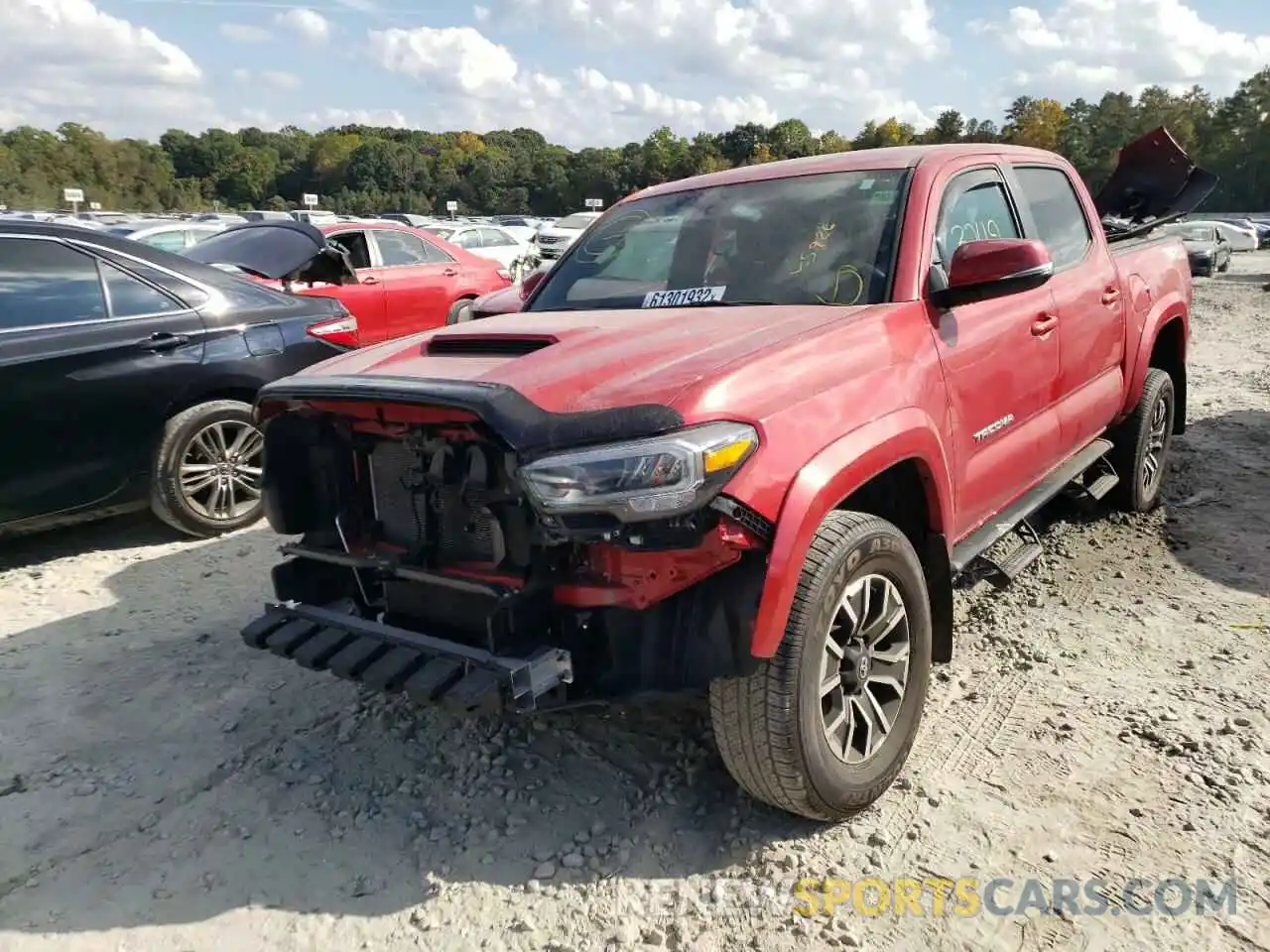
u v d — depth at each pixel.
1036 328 3.78
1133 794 2.87
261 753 3.31
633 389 2.47
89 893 2.65
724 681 2.52
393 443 2.94
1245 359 11.08
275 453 3.06
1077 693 3.46
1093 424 4.48
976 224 3.74
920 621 2.96
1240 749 3.08
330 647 2.82
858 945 2.36
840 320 2.95
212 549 5.27
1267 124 93.25
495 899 2.57
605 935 2.44
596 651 2.59
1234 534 4.96
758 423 2.44
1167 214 6.15
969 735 3.23
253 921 2.53
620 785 3.05
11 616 4.44
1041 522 5.19
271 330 5.56
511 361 2.79
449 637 2.80
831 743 2.67
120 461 5.03
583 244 4.15
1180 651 3.75
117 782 3.16
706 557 2.36
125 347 4.99
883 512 3.13
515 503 2.57
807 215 3.56
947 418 3.18
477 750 3.27
